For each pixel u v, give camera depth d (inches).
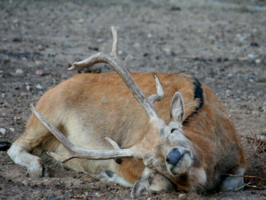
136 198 359.6
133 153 345.7
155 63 923.4
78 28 1227.2
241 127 565.3
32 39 1046.4
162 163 333.1
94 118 475.8
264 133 538.6
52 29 1185.4
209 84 784.9
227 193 377.4
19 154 466.0
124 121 462.0
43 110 489.4
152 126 346.6
